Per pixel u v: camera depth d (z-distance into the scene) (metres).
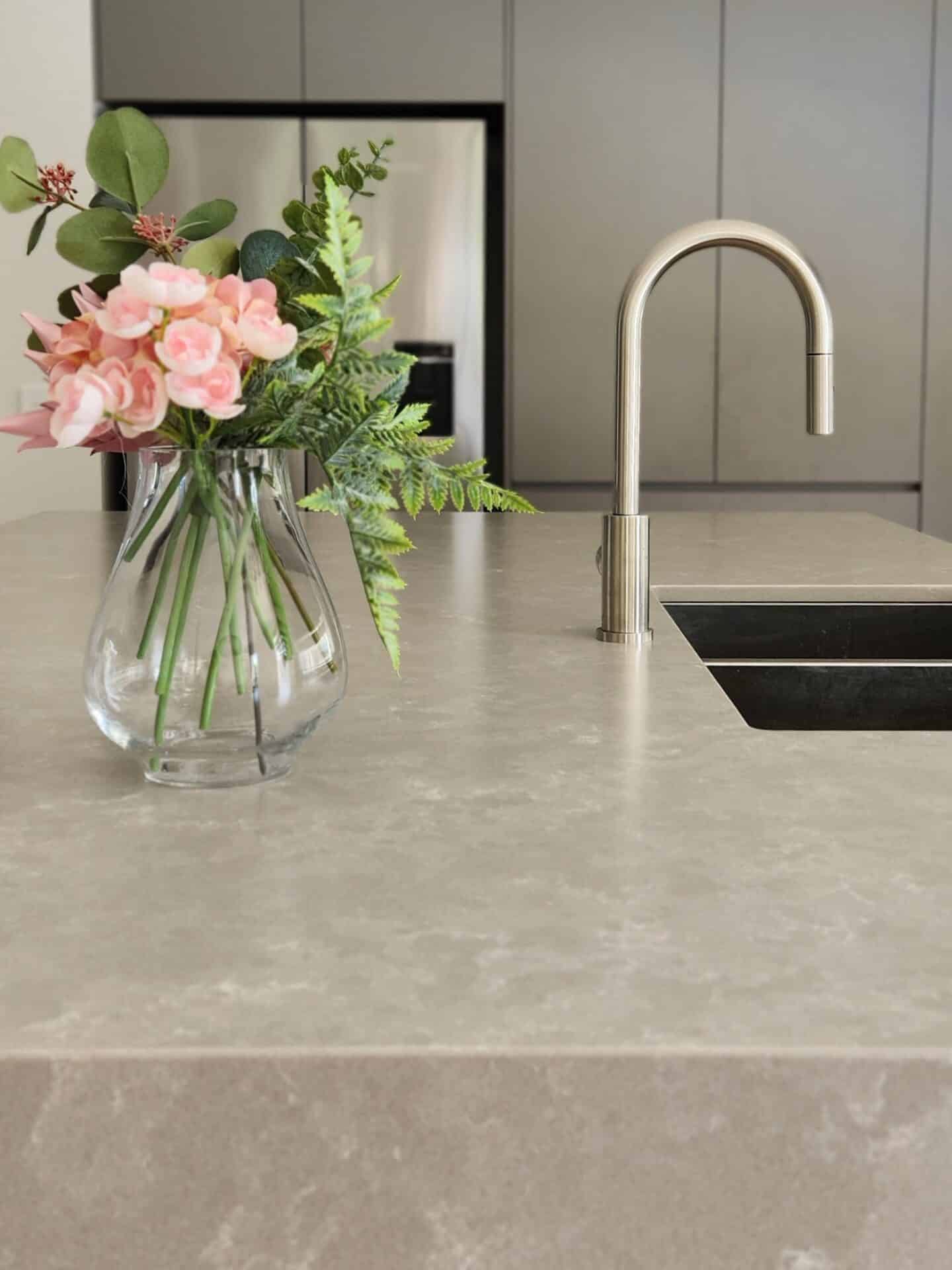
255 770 0.84
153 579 0.80
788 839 0.75
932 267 3.98
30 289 3.88
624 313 1.26
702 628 1.67
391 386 0.78
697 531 2.24
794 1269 0.52
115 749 0.93
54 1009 0.55
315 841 0.74
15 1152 0.51
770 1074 0.51
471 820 0.78
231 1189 0.51
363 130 3.83
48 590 1.62
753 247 1.20
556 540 2.11
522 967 0.58
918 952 0.60
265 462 0.80
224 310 0.72
